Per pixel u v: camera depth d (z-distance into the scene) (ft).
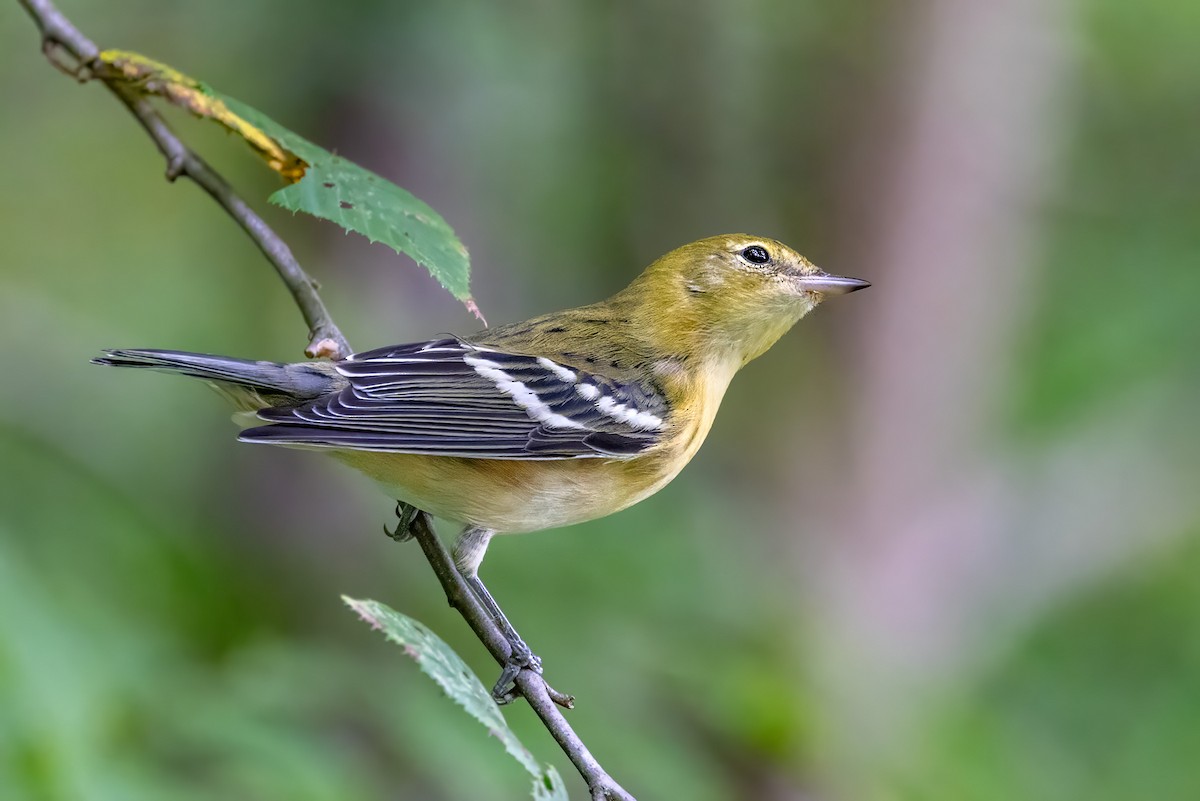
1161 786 42.39
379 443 22.81
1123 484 48.01
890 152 47.52
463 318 42.57
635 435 25.91
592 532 36.73
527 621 33.71
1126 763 43.21
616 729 30.83
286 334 42.57
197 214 47.29
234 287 44.32
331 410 22.57
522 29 43.42
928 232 47.73
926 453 47.78
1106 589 47.44
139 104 23.86
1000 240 48.49
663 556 37.06
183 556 36.35
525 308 45.42
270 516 38.27
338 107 40.83
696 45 47.80
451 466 24.13
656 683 32.86
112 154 48.01
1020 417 49.39
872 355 47.57
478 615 22.38
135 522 36.32
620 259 47.93
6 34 44.24
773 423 47.50
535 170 45.44
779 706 32.63
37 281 45.57
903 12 46.96
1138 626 46.83
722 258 27.78
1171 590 47.29
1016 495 47.65
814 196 48.21
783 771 32.60
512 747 16.85
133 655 29.01
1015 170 48.49
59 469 36.73
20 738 23.06
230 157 47.98
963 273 48.08
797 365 47.73
